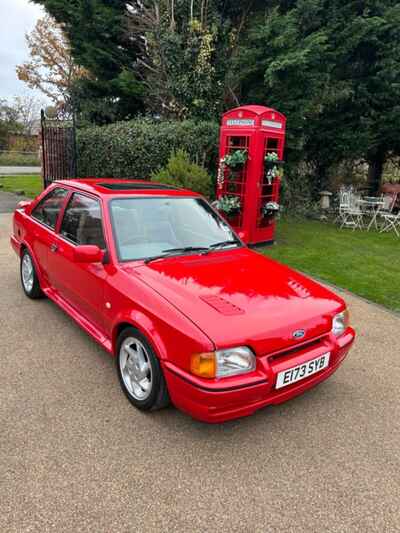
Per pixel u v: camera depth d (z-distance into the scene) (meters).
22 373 3.60
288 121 11.05
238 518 2.31
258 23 11.32
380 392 3.65
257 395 2.69
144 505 2.36
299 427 3.12
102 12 12.62
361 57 11.72
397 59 11.13
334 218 12.48
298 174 13.01
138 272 3.29
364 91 11.51
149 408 3.07
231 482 2.56
